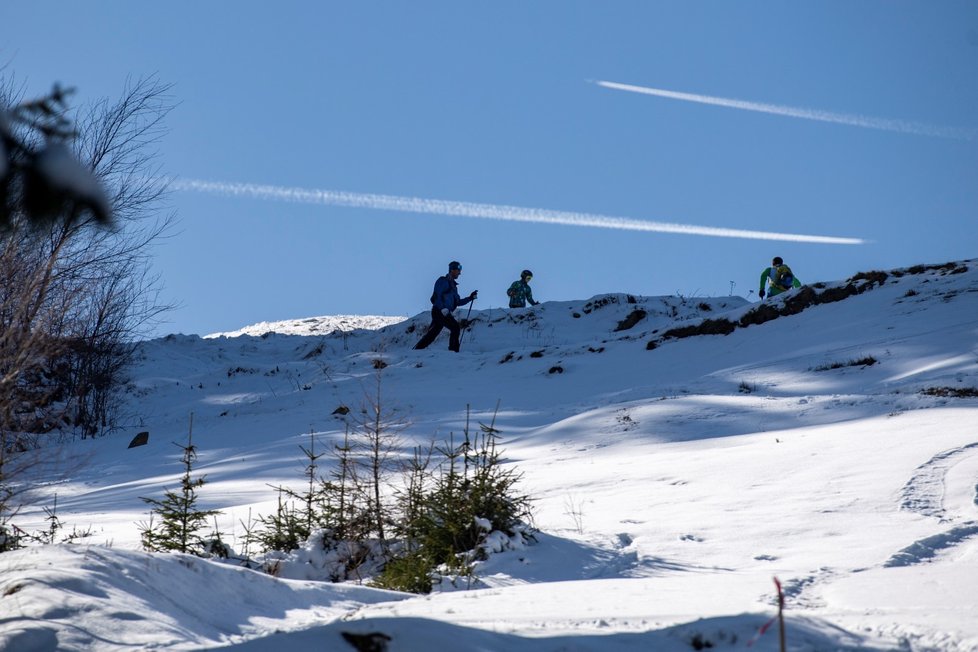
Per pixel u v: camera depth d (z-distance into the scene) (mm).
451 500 18719
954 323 48719
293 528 19484
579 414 39625
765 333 56125
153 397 64688
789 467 23156
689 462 25797
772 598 11680
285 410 52531
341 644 8844
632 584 13148
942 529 16047
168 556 12703
